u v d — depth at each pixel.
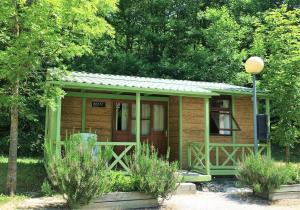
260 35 14.20
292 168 10.55
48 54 9.58
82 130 12.50
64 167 7.60
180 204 8.90
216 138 13.68
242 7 26.05
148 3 26.34
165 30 26.58
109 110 12.98
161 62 23.44
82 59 22.83
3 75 8.95
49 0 8.52
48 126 13.58
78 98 12.58
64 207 7.87
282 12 14.01
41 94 10.61
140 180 8.40
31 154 18.61
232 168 12.66
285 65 12.80
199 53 23.53
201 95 11.49
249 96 14.04
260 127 10.84
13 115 9.39
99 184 7.69
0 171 11.98
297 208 8.85
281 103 13.19
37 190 9.66
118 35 26.52
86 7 9.27
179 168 12.80
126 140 13.15
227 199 9.75
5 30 9.62
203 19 26.31
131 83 11.33
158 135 13.68
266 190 9.73
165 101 13.89
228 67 22.97
